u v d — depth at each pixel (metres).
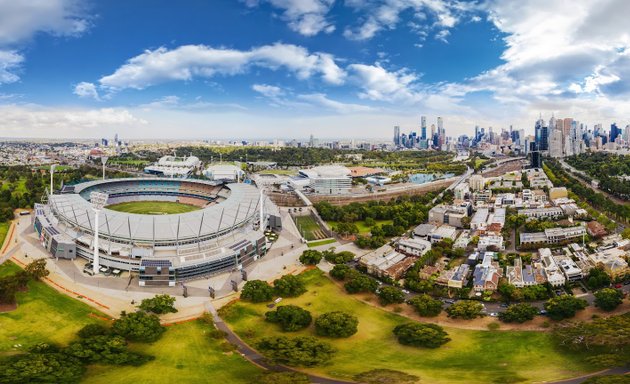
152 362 197.62
